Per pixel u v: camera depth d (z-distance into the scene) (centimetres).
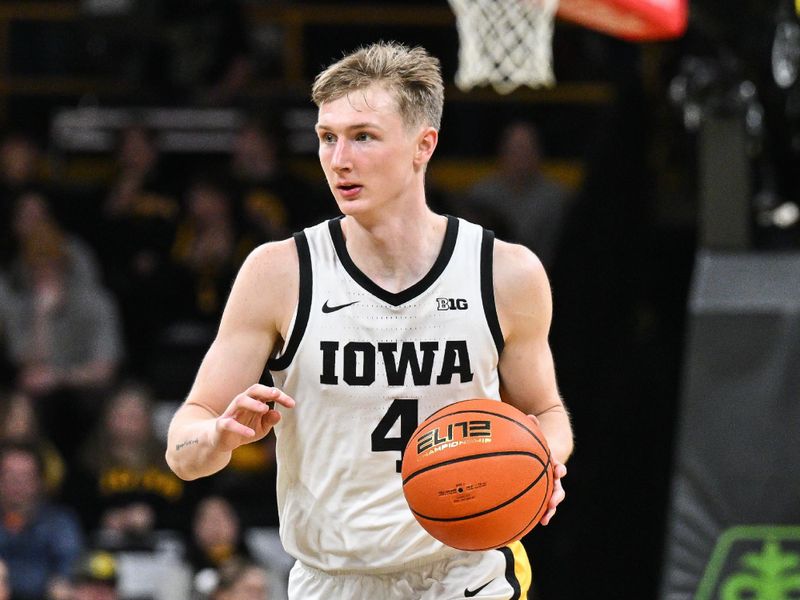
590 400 2438
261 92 3064
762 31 1844
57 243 2623
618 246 2442
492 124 3125
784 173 1928
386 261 955
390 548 970
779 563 1655
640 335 2452
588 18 1589
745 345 1688
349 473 962
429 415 960
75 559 2128
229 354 960
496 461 892
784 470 1666
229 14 3116
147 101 3052
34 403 2477
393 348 954
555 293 2481
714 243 1777
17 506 2123
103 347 2589
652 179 2423
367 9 3206
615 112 2466
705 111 1827
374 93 918
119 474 2316
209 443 899
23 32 3200
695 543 1670
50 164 3070
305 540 988
